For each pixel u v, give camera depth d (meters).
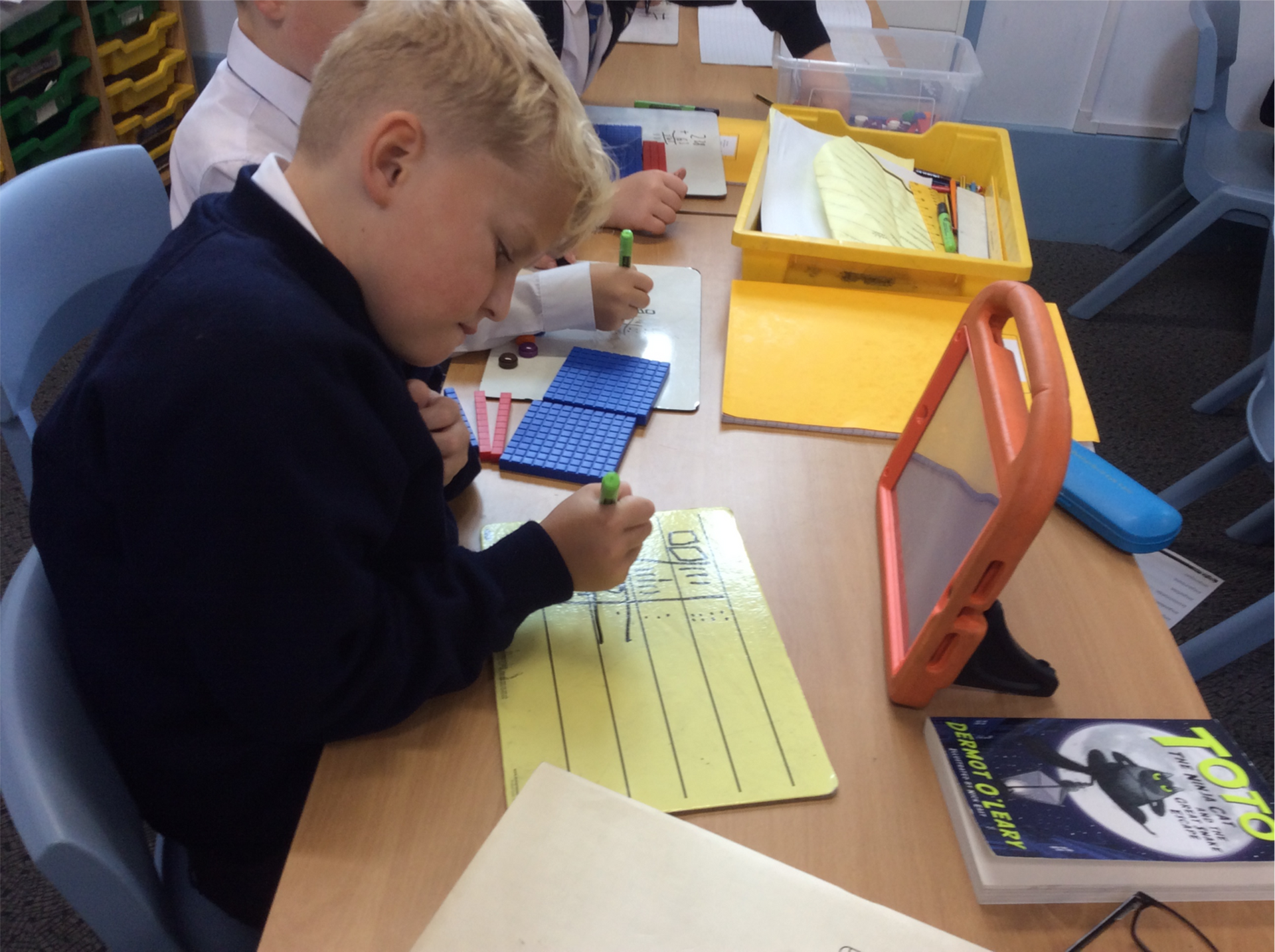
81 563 0.62
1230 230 2.91
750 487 0.84
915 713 0.66
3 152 2.05
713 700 0.65
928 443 0.77
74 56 2.26
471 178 0.57
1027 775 0.59
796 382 0.96
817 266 1.12
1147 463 2.15
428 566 0.66
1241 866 0.54
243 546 0.54
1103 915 0.55
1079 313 2.64
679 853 0.54
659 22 1.93
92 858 0.55
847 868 0.56
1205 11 2.29
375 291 0.61
